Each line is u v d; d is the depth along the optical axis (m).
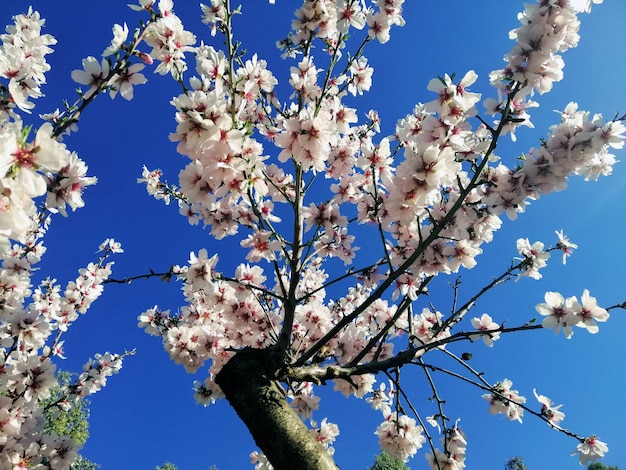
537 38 2.29
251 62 3.81
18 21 3.43
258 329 4.20
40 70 2.96
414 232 3.30
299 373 2.88
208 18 3.89
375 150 3.26
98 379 6.26
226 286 4.13
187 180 3.02
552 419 3.40
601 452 3.02
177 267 4.50
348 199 4.02
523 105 2.79
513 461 23.28
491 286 3.41
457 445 3.82
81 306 6.09
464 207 3.03
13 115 2.77
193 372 4.21
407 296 3.37
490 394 3.84
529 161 2.89
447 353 3.26
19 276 4.78
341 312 5.68
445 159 2.44
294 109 4.43
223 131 2.39
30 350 4.96
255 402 2.37
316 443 2.20
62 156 1.38
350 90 4.69
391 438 3.95
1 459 3.88
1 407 3.91
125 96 2.54
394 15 4.05
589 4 2.28
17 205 1.32
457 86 2.58
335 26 4.14
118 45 2.52
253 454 5.55
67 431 12.10
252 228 3.63
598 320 2.66
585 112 2.85
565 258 3.52
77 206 2.48
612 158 2.84
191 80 3.00
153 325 4.78
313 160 2.87
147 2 2.82
